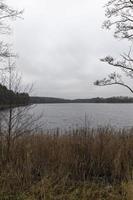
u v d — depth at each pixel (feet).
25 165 20.17
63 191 18.53
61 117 97.45
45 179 19.13
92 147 22.27
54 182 19.39
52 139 23.31
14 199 17.54
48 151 21.94
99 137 23.07
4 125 22.21
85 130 23.95
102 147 22.11
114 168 20.89
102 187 19.24
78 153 22.17
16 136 22.39
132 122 82.28
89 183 19.69
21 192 18.24
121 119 97.30
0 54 30.91
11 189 18.63
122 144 22.38
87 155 22.12
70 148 22.24
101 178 20.68
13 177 19.19
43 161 21.50
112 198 17.62
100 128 24.36
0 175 19.76
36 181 19.63
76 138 23.07
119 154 21.06
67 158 21.42
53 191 18.40
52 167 20.92
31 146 22.33
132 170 19.65
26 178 19.35
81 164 21.47
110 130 24.48
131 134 24.34
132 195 16.93
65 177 19.95
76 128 24.61
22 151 21.84
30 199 17.40
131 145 22.36
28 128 23.67
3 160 21.13
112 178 20.58
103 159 21.70
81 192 18.49
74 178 20.56
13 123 22.29
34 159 21.47
